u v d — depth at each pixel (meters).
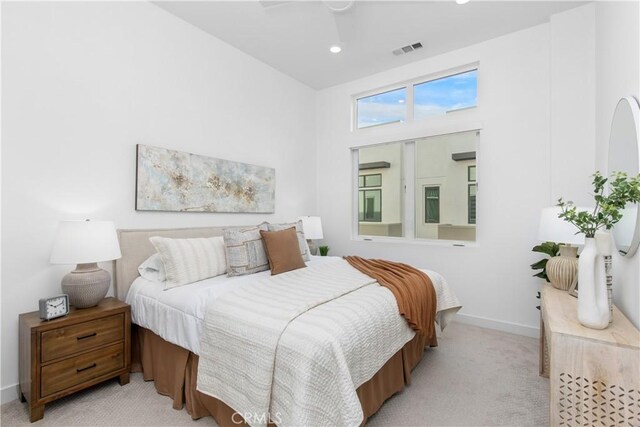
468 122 3.41
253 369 1.43
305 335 1.39
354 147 4.34
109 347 2.05
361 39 3.27
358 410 1.32
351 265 2.84
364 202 4.36
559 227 1.99
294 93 4.28
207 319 1.74
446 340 2.92
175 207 2.83
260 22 2.97
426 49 3.47
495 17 2.90
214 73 3.23
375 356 1.65
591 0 2.66
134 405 1.90
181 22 2.94
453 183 3.61
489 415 1.81
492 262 3.27
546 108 2.99
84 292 2.00
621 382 1.30
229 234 2.54
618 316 1.67
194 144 3.04
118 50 2.49
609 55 2.24
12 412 1.82
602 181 1.68
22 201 2.01
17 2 1.99
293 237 2.80
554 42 2.88
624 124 1.78
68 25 2.22
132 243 2.47
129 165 2.56
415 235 3.90
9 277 1.96
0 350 1.91
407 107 3.89
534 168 3.05
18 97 1.99
